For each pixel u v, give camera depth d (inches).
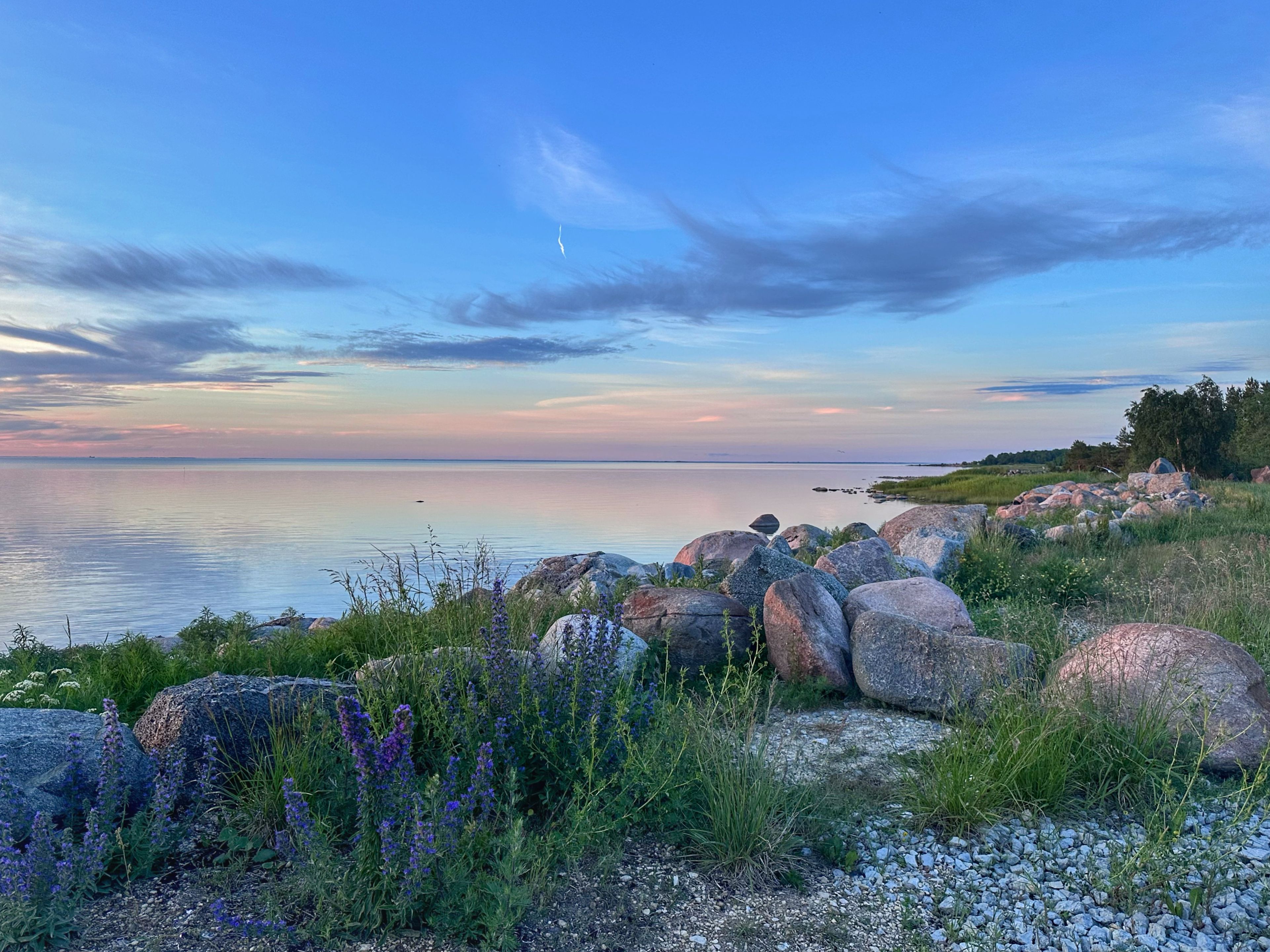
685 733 195.2
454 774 167.0
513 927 145.2
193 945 138.6
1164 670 230.4
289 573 952.9
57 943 137.0
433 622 303.7
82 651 409.4
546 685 209.8
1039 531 726.5
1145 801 195.0
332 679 280.4
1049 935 146.9
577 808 174.9
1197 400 2394.2
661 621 317.4
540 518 1697.8
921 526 685.3
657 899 159.5
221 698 201.3
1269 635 309.0
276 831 174.1
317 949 139.1
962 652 266.8
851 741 244.2
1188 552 506.3
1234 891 159.2
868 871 169.8
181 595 815.7
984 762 197.8
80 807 176.7
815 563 567.2
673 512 1902.1
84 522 1683.1
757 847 173.5
